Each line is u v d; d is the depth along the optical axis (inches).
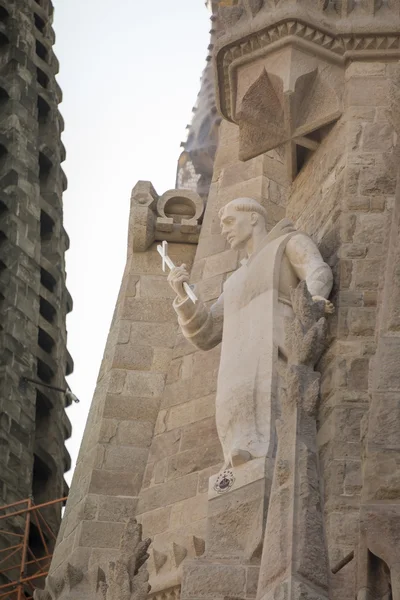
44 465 2165.4
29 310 2265.0
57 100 2539.4
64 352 2325.3
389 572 577.9
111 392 1029.8
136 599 665.0
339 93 877.2
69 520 987.3
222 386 764.6
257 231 835.4
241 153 901.8
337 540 711.1
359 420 753.6
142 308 1075.3
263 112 891.4
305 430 630.5
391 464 606.9
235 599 649.0
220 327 828.6
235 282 810.8
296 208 898.7
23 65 2487.7
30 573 1907.0
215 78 908.6
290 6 875.4
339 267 807.7
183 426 971.9
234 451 724.7
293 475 616.4
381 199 831.7
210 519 711.7
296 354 670.5
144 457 993.5
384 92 871.1
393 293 660.7
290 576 586.2
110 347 1069.1
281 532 603.8
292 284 795.4
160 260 1103.0
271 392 747.4
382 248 808.3
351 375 770.2
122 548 682.2
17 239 2311.8
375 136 855.1
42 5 2588.6
